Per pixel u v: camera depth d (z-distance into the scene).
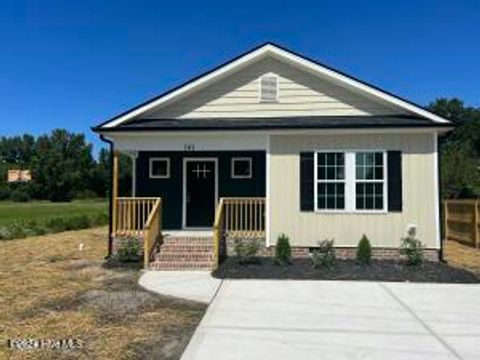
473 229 18.92
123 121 16.19
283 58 16.52
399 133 14.82
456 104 80.31
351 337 7.57
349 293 10.74
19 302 9.89
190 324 8.34
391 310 9.26
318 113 16.42
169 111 16.88
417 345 7.18
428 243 14.58
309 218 15.04
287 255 14.05
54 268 14.07
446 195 29.64
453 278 12.26
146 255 13.76
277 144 15.30
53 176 95.62
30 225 25.75
